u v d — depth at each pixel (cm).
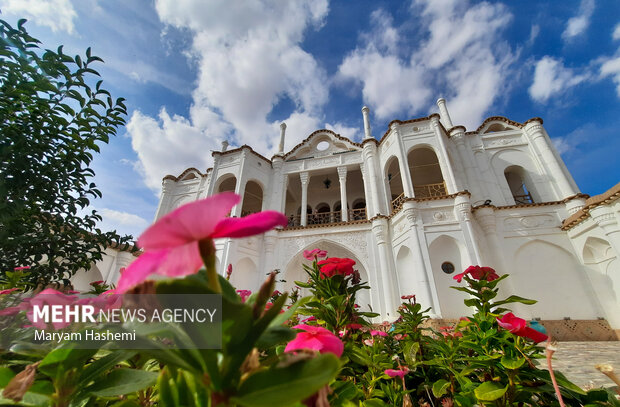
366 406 141
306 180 1545
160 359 51
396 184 1738
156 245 39
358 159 1506
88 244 339
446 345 209
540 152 1248
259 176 1560
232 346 47
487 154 1322
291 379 43
